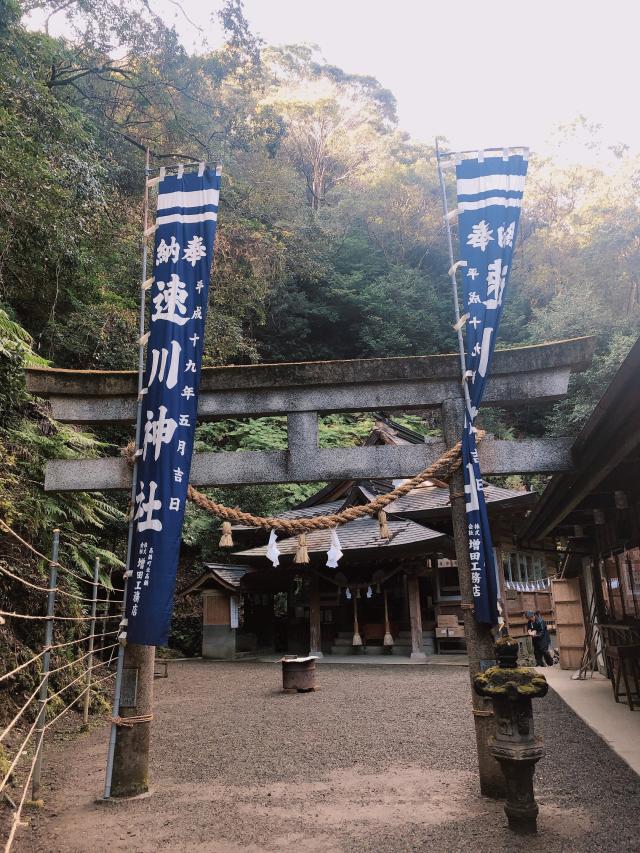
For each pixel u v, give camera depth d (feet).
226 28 60.70
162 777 18.83
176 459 16.20
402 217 119.96
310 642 56.59
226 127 64.90
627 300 97.40
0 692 23.00
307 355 104.88
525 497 49.44
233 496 73.82
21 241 32.65
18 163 28.91
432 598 55.11
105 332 47.60
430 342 107.45
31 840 13.73
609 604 32.14
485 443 17.74
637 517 23.25
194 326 16.97
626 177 110.01
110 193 47.65
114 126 57.57
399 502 60.64
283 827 14.34
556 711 27.48
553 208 126.72
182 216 17.72
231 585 59.88
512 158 17.21
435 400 18.07
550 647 57.41
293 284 104.32
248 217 70.03
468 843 12.94
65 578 30.94
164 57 56.49
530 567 64.44
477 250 16.87
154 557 15.74
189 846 13.29
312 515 64.85
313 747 22.49
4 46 34.47
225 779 18.52
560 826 13.71
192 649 65.16
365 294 108.06
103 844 13.44
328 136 143.02
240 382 18.28
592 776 17.42
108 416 18.34
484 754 16.08
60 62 46.73
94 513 36.78
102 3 51.21
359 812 15.25
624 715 25.55
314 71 155.53
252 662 56.65
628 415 13.14
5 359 28.53
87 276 48.83
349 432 87.61
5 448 29.55
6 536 27.09
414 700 32.12
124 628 16.11
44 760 20.83
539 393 17.54
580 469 17.43
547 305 100.48
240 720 28.25
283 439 76.54
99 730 25.94
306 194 131.44
